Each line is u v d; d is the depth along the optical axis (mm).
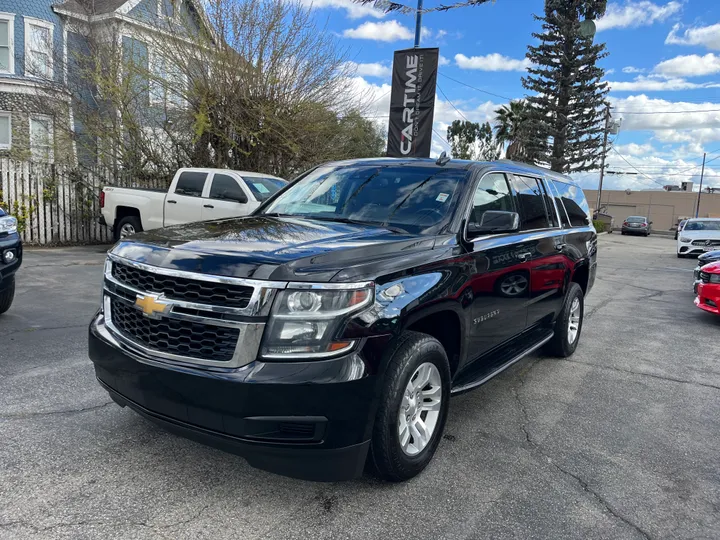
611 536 2670
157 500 2781
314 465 2584
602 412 4316
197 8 14680
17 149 15430
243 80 14836
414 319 2916
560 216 5453
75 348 5180
